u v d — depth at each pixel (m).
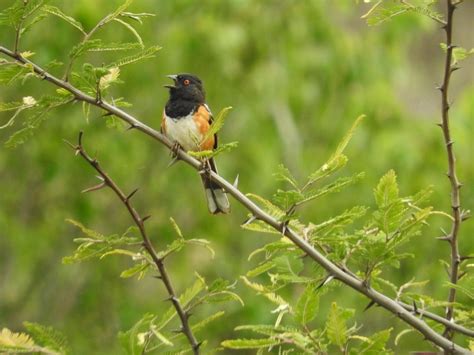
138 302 14.27
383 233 5.04
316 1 13.68
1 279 14.81
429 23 13.52
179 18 13.34
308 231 5.29
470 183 13.26
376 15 5.48
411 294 5.50
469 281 5.25
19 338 4.14
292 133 13.97
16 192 14.84
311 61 13.73
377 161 13.42
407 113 14.04
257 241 14.61
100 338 14.47
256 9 13.66
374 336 4.78
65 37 12.85
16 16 5.08
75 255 5.05
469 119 13.37
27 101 5.27
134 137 14.33
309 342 4.80
